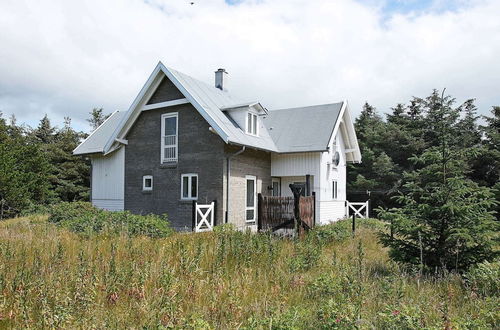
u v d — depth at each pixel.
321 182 18.25
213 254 7.49
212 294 4.99
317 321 4.38
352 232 13.18
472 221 7.11
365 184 30.92
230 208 15.65
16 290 4.84
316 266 7.56
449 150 7.70
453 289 5.84
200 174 15.94
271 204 12.76
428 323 4.34
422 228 7.38
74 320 4.16
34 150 26.06
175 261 6.90
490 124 29.44
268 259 7.36
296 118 20.89
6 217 22.12
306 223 12.90
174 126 17.11
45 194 26.38
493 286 5.79
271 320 3.96
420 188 7.75
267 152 18.83
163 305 4.47
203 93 17.27
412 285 6.20
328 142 17.88
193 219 13.59
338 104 20.89
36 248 7.54
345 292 5.45
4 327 4.14
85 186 34.41
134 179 18.20
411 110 38.12
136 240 9.41
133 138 18.39
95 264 6.26
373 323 4.21
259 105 17.34
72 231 11.34
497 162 25.80
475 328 4.11
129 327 4.05
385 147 33.88
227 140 14.39
